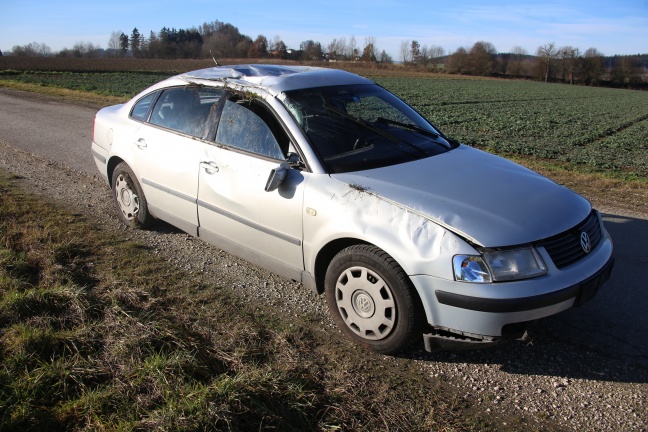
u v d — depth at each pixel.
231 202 4.34
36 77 40.59
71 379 2.99
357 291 3.55
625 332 3.81
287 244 3.98
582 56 101.00
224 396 2.82
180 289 4.38
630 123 26.00
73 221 5.89
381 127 4.38
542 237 3.23
